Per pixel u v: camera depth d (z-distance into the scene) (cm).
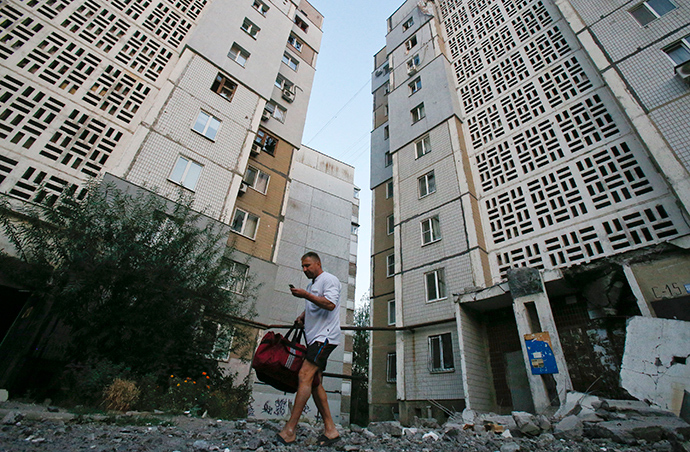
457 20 2106
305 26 2450
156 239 822
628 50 1105
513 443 396
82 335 664
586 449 375
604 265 855
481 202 1397
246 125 1568
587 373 869
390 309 1659
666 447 363
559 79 1379
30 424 372
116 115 1218
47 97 1091
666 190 934
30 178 961
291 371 343
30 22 1166
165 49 1484
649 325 673
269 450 308
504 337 1082
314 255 401
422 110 1881
